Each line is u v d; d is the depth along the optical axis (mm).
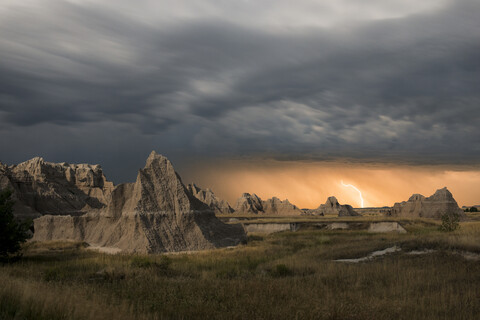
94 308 13547
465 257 27594
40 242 46469
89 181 100438
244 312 15531
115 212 50031
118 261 31469
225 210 142250
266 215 128875
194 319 15000
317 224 74500
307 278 23812
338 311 15586
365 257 32438
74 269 27594
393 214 107688
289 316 15195
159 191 48938
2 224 32094
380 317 15125
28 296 13227
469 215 114250
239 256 36438
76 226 51719
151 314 15203
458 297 17516
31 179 84062
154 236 43938
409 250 31812
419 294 18766
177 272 27391
